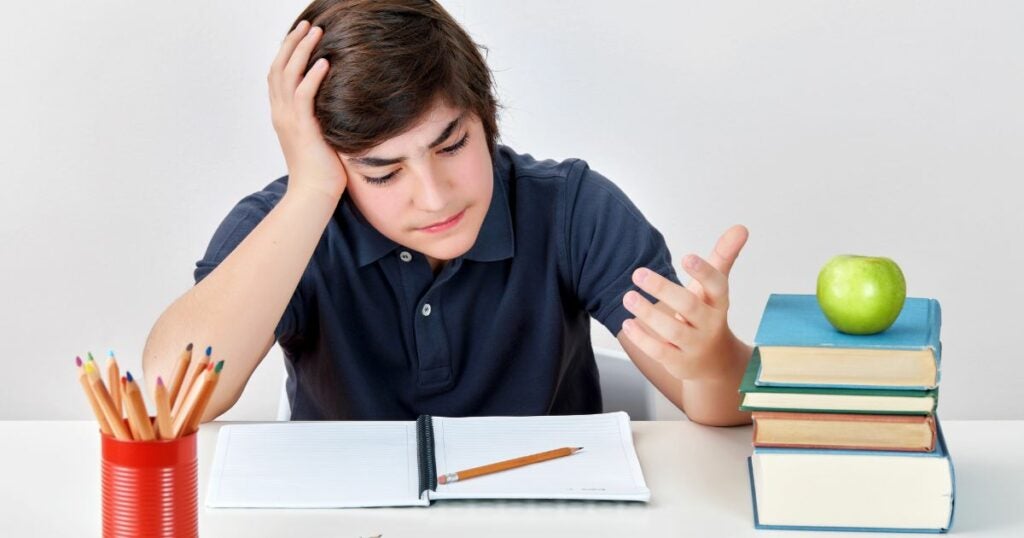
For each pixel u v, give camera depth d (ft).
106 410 3.02
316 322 5.01
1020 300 8.25
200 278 4.84
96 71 8.00
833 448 3.38
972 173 8.09
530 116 8.13
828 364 3.35
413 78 3.98
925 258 8.22
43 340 8.37
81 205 8.18
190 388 3.11
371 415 4.99
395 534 3.38
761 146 8.13
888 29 7.93
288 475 3.73
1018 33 7.87
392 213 4.28
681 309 3.82
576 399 5.29
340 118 4.09
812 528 3.41
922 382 3.33
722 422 4.21
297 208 4.38
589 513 3.52
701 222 8.25
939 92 7.99
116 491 3.07
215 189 8.17
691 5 7.95
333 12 4.23
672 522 3.46
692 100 8.08
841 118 8.06
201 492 3.67
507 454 3.86
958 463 3.88
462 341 5.00
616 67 8.05
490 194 4.37
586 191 5.16
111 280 8.29
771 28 7.96
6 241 8.23
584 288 5.13
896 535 3.37
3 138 8.07
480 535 3.37
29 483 3.75
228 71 8.02
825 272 3.48
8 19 7.91
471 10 7.98
